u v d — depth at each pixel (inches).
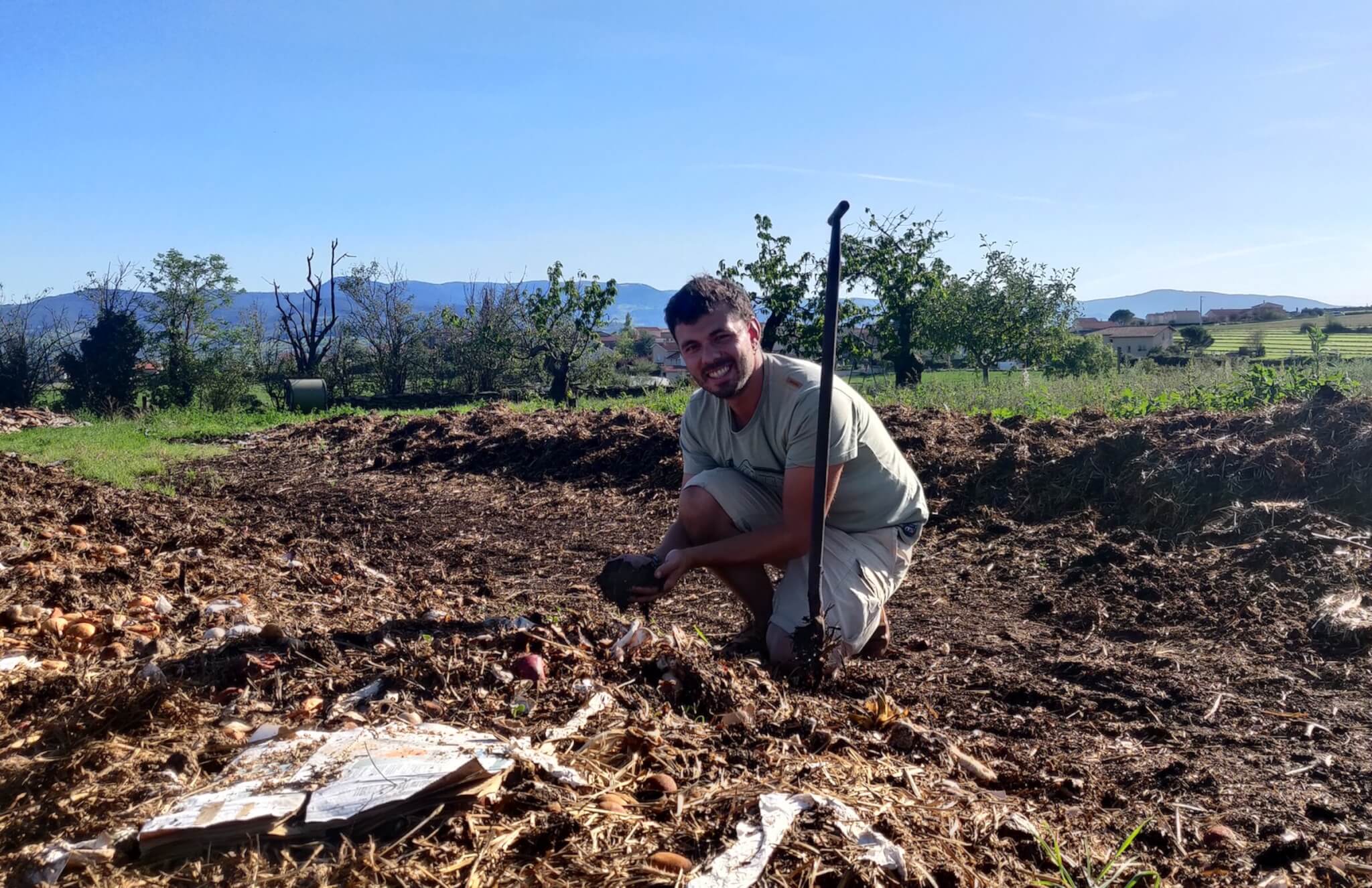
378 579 217.8
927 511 155.3
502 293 1304.1
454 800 84.1
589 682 117.7
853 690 138.7
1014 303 1093.8
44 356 1117.7
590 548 262.5
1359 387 330.6
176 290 1135.0
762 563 144.1
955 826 90.6
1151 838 98.2
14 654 130.3
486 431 461.4
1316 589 181.0
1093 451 263.3
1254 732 127.5
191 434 601.0
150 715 105.3
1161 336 3280.0
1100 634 175.5
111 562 192.7
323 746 93.7
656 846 81.0
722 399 142.1
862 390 612.4
